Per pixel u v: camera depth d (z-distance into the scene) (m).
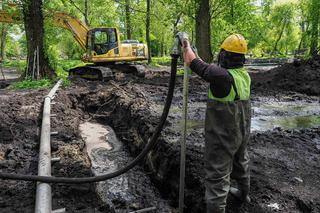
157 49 53.72
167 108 3.98
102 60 16.42
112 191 5.72
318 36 20.56
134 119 8.53
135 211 4.89
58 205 4.69
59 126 8.20
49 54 15.86
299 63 16.03
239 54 3.42
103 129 9.55
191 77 17.27
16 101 10.23
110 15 32.41
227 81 3.27
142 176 6.38
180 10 22.23
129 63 18.20
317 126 8.48
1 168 5.77
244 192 4.02
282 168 5.20
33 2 15.02
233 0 25.69
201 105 10.86
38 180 4.48
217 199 3.50
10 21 15.59
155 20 35.66
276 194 4.37
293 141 6.62
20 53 63.62
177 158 5.54
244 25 27.75
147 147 4.23
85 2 29.00
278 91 13.81
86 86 13.48
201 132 7.40
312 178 4.88
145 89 13.52
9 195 4.83
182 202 4.14
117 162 7.15
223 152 3.46
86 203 4.94
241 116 3.43
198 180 4.85
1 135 7.28
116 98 10.84
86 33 17.02
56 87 12.28
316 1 20.19
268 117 9.54
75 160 6.43
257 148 6.13
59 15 16.62
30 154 6.48
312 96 13.00
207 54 20.02
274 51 47.31
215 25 26.23
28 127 7.92
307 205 4.10
